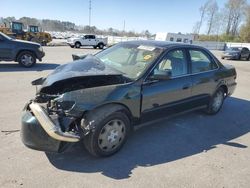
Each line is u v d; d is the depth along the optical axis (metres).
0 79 8.99
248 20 70.31
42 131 3.49
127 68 4.43
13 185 3.18
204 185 3.46
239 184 3.55
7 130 4.67
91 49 31.50
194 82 5.19
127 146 4.38
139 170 3.69
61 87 3.91
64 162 3.75
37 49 12.17
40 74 10.41
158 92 4.42
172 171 3.73
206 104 5.86
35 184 3.23
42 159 3.79
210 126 5.56
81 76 3.72
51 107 3.58
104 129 3.79
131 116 4.14
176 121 5.68
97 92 3.72
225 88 6.34
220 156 4.27
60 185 3.25
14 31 31.39
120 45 5.18
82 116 3.62
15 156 3.82
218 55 34.09
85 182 3.34
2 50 11.34
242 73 15.74
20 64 11.92
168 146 4.49
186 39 50.78
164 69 4.55
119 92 3.89
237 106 7.29
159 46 4.79
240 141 4.93
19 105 6.11
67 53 21.94
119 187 3.29
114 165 3.77
